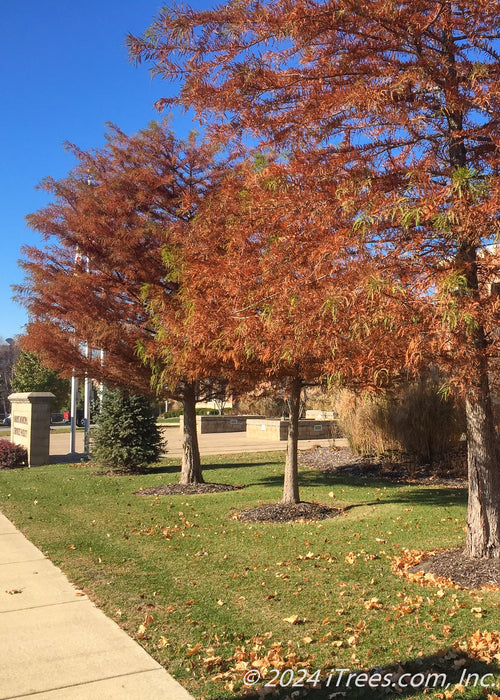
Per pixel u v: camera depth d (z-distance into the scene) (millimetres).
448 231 4645
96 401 16953
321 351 5008
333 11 4922
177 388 12297
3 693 3775
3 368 60906
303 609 5137
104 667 4137
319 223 4816
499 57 5422
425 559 6559
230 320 5379
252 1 5121
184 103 5566
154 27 5285
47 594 5691
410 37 5121
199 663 4172
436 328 4203
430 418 13875
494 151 5266
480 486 6020
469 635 4441
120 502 10703
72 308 10906
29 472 15445
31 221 10703
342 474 13758
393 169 5363
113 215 10531
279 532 8102
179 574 6223
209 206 7035
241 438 25094
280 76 5434
